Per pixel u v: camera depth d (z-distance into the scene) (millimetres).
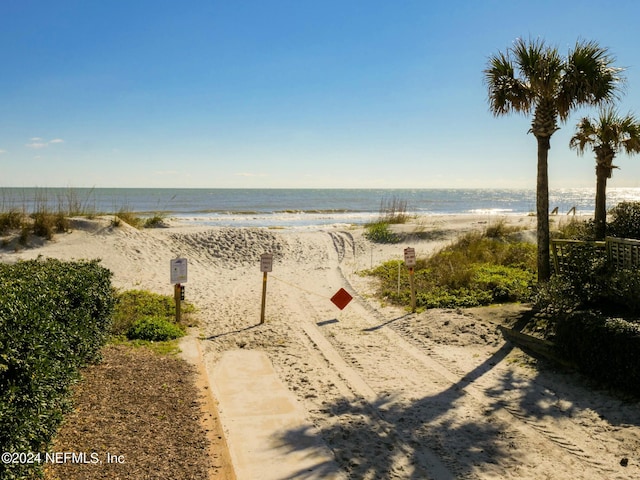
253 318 10938
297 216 42375
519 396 6625
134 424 4977
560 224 22375
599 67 9742
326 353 8570
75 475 3895
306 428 5711
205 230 21922
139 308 10602
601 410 6027
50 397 4191
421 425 5852
